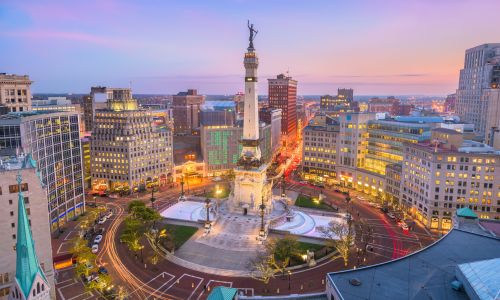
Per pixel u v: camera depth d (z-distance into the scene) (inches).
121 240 5191.9
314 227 6166.3
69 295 4089.6
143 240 5610.2
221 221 6318.9
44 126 5654.5
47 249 3937.0
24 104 7696.9
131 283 4340.6
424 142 7293.3
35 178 3833.7
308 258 4847.4
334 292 2859.3
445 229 6200.8
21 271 3120.1
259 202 6653.5
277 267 4478.3
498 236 4264.3
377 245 5467.5
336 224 5531.5
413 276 3102.9
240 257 5044.3
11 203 3745.1
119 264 4817.9
